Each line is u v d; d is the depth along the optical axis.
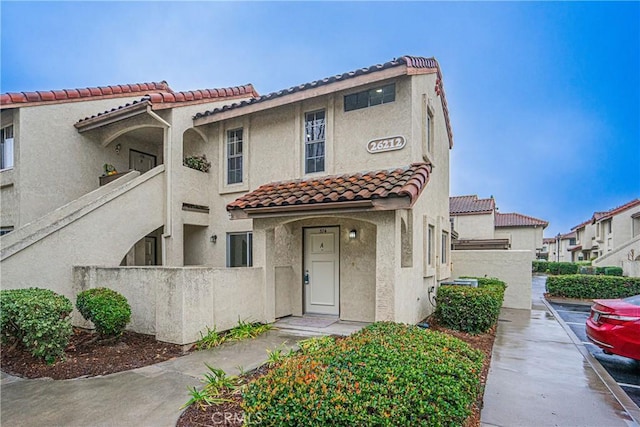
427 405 2.90
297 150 10.53
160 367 5.93
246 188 11.36
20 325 5.93
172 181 10.98
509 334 9.23
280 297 9.58
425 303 10.27
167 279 7.20
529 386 5.58
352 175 9.41
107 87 12.71
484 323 8.80
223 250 11.80
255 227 9.18
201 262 12.20
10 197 10.88
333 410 2.74
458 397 3.10
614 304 7.00
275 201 8.50
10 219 10.83
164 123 10.94
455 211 30.45
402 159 9.10
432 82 11.27
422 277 9.91
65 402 4.58
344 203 7.48
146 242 13.83
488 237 29.52
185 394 4.81
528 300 13.95
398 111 9.23
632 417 4.55
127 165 13.59
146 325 7.90
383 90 9.58
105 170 12.52
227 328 7.94
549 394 5.27
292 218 8.65
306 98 10.10
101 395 4.79
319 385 3.00
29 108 10.82
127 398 4.69
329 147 10.08
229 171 11.98
